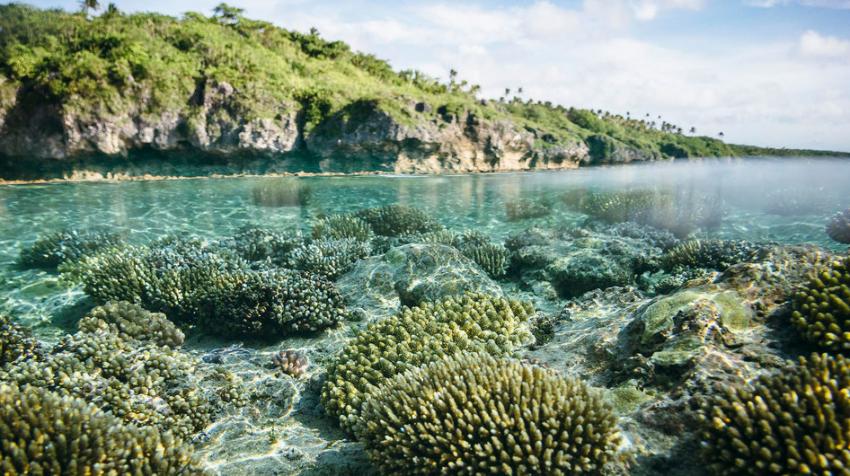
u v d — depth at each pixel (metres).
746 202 23.03
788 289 4.93
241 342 7.90
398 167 45.91
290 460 4.62
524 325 6.66
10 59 34.41
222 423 5.46
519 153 56.91
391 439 3.69
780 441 2.94
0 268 12.34
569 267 10.44
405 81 68.62
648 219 17.08
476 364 4.23
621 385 4.53
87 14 44.84
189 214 21.47
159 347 7.04
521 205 23.80
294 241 13.10
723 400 3.33
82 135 33.31
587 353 5.47
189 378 5.93
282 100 41.09
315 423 5.43
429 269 8.64
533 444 3.38
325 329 8.02
